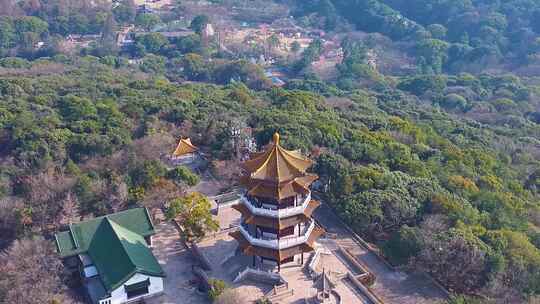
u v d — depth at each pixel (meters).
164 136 113.44
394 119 146.38
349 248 84.88
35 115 127.56
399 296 75.06
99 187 90.25
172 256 80.50
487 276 73.88
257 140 112.25
